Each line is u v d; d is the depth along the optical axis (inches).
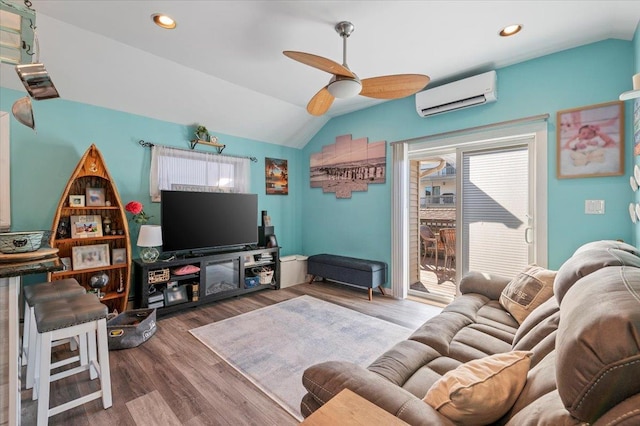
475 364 40.3
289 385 78.8
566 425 25.7
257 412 68.8
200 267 138.4
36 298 73.4
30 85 58.4
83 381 79.4
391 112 157.3
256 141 185.0
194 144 155.6
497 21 89.4
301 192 207.8
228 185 169.0
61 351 95.7
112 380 80.2
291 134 190.5
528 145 119.0
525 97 115.1
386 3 81.1
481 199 131.5
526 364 39.7
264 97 154.3
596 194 101.7
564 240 108.0
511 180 123.7
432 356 62.0
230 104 151.3
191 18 88.9
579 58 104.0
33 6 83.7
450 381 37.7
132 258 134.9
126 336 97.4
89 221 121.2
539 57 111.9
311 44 102.9
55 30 94.5
